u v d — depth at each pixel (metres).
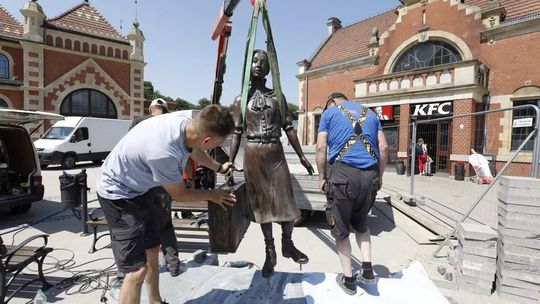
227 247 2.45
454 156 12.70
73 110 20.77
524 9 13.22
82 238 5.11
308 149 8.08
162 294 2.79
